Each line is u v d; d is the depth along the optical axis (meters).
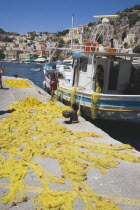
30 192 4.14
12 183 4.34
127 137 9.55
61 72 17.52
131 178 4.76
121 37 127.00
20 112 9.57
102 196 4.11
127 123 9.73
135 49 105.81
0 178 4.57
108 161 5.40
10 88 16.02
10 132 7.16
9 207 3.75
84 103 10.20
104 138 7.11
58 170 4.98
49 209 3.71
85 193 4.16
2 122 8.09
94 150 6.03
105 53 9.11
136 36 119.44
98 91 9.61
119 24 147.00
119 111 9.00
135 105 8.78
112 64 10.02
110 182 4.58
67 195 4.04
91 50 10.45
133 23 136.25
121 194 4.20
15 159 5.37
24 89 16.36
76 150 5.92
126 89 10.34
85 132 7.48
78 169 4.91
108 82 10.11
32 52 181.88
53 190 4.23
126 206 3.87
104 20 11.03
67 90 12.06
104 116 9.40
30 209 3.73
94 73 10.09
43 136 6.88
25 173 4.72
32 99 11.36
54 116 9.35
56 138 6.73
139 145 8.76
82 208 3.77
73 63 12.62
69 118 9.27
